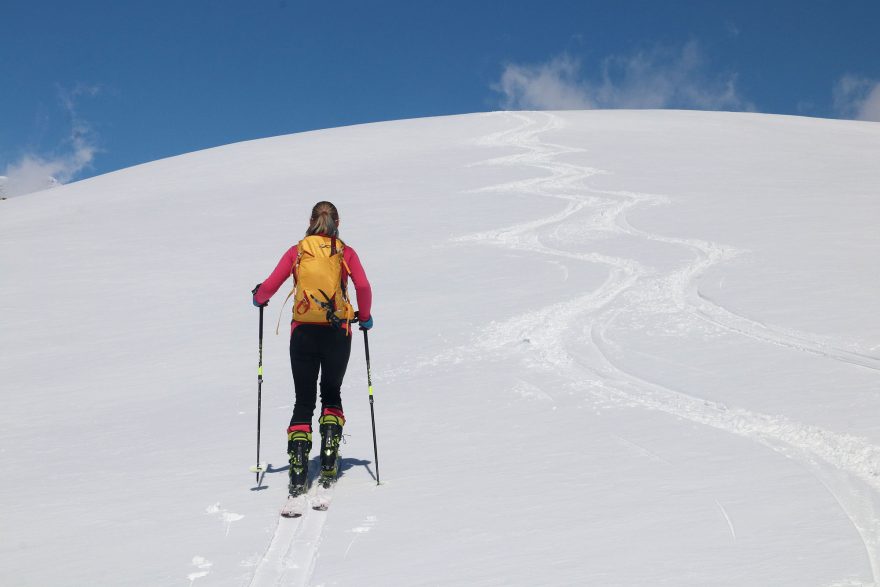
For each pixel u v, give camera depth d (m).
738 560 3.28
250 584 3.48
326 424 5.02
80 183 36.72
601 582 3.18
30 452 6.81
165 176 34.69
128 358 11.52
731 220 18.27
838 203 19.50
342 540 3.96
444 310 12.23
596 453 5.18
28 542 4.29
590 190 25.00
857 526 3.58
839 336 8.47
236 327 13.08
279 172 33.31
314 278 5.05
